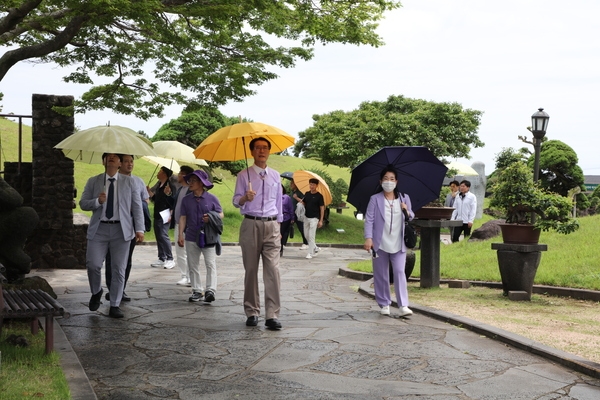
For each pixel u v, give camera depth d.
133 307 8.41
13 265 7.82
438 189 9.01
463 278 11.64
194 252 8.87
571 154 46.97
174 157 11.95
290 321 7.56
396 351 6.03
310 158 58.06
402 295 7.92
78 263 13.15
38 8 9.41
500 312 8.34
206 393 4.70
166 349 6.07
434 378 5.15
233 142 7.61
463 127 32.59
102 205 7.64
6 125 36.69
